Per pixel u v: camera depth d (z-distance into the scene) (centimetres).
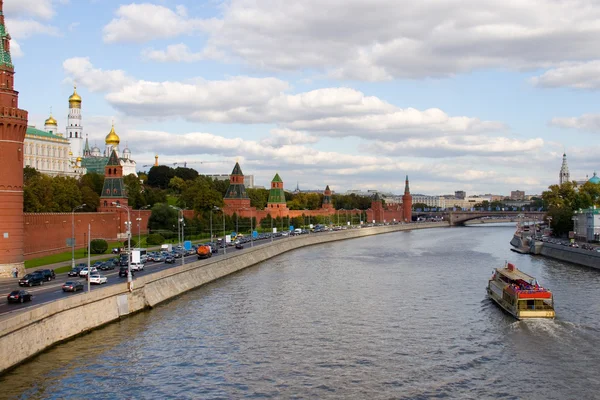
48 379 5891
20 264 10294
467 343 7462
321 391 5797
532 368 6488
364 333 7962
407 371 6384
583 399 5641
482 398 5647
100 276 9356
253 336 7750
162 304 9775
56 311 6919
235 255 14588
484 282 12444
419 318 8862
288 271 14412
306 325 8388
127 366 6406
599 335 7756
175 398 5584
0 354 5756
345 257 18100
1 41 10312
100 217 17012
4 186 10050
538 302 8712
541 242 18988
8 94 10269
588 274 13400
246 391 5788
